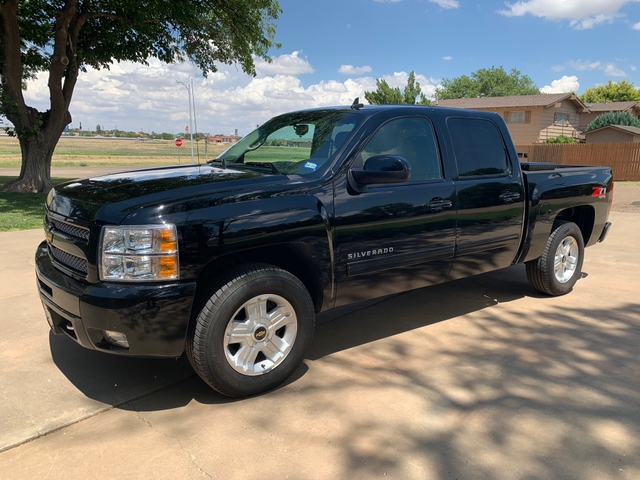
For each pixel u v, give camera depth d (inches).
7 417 115.2
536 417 115.8
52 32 675.4
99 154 2160.4
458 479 94.6
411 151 154.5
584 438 107.7
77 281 118.3
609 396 125.6
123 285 109.7
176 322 112.0
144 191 120.3
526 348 155.6
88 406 120.5
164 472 96.6
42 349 152.7
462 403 122.0
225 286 116.8
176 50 740.7
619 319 181.3
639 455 102.1
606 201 220.2
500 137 180.1
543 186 188.7
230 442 106.2
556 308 194.4
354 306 196.7
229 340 119.5
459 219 161.3
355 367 142.5
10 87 599.8
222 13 652.1
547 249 198.1
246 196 121.6
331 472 96.6
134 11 602.5
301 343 131.4
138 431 110.2
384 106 156.9
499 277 239.9
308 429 111.0
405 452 102.7
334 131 147.7
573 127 1455.5
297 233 125.6
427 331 170.4
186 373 138.7
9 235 332.2
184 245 111.5
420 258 153.2
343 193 135.8
